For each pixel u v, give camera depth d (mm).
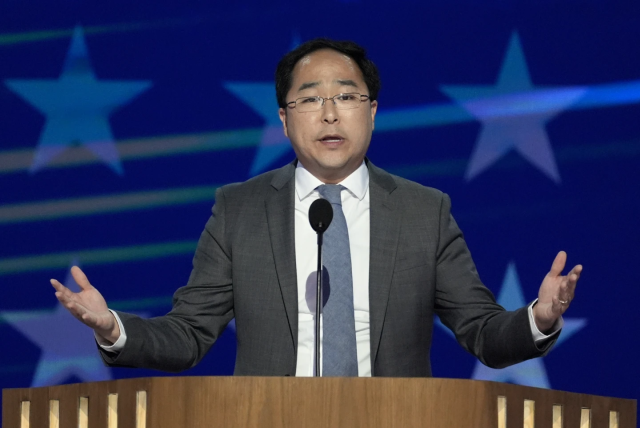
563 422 7770
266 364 9367
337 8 15211
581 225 14688
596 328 14578
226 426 7074
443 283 9898
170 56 15219
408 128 15031
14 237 15031
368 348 9367
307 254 9656
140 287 14961
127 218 15047
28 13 15289
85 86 15211
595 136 14781
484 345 9258
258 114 15125
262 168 15078
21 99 15203
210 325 9773
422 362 9594
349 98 9852
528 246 14750
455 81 15055
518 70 14984
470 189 14891
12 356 14922
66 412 7809
